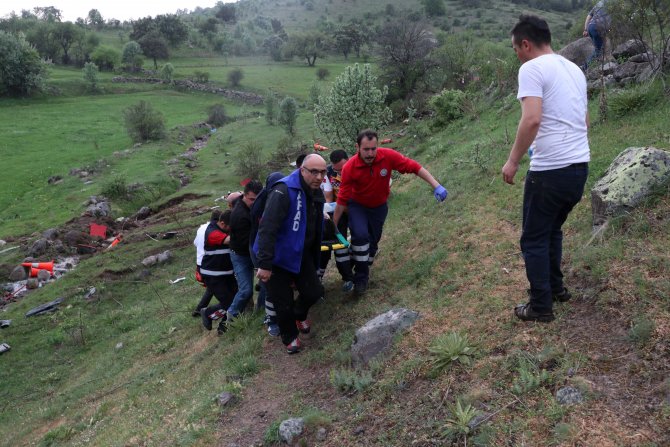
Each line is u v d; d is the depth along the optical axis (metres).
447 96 17.81
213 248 7.16
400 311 4.79
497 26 125.69
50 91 67.62
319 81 79.19
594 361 3.30
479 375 3.62
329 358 4.99
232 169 27.25
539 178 3.40
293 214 4.84
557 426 2.94
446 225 6.94
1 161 33.44
